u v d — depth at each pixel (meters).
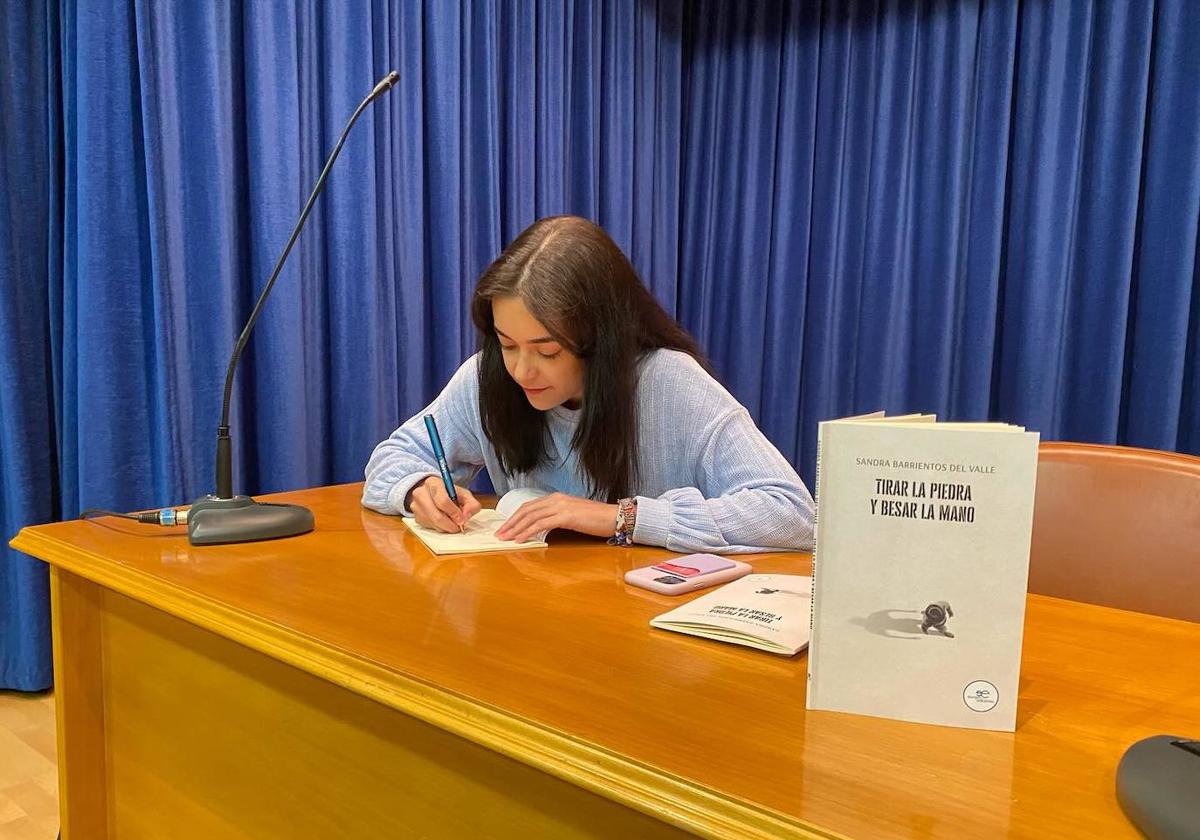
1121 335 2.86
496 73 2.91
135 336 2.17
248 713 0.95
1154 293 2.81
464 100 2.83
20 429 2.12
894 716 0.65
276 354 2.36
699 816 0.53
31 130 2.11
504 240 3.05
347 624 0.84
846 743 0.61
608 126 3.33
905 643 0.65
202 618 0.89
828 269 3.36
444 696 0.68
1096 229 2.89
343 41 2.46
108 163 2.08
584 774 0.59
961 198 3.10
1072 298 2.97
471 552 1.12
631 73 3.37
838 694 0.66
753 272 3.53
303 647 0.79
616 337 1.24
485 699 0.67
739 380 3.58
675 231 3.65
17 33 2.06
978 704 0.63
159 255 2.14
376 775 0.82
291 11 2.31
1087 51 2.85
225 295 2.26
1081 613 0.91
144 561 1.05
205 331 2.26
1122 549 1.16
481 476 2.93
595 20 3.25
